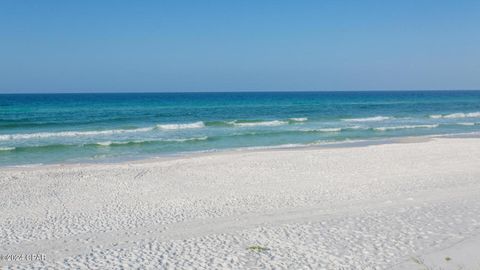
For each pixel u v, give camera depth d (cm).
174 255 955
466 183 1708
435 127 4353
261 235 1077
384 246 977
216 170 2114
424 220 1159
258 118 5428
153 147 2980
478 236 1012
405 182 1764
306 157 2444
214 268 879
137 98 13038
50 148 2911
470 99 12256
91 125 4378
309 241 1023
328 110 7094
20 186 1814
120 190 1733
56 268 891
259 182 1845
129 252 978
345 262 895
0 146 2952
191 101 10756
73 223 1255
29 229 1196
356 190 1638
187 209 1402
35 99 11594
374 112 6625
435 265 861
